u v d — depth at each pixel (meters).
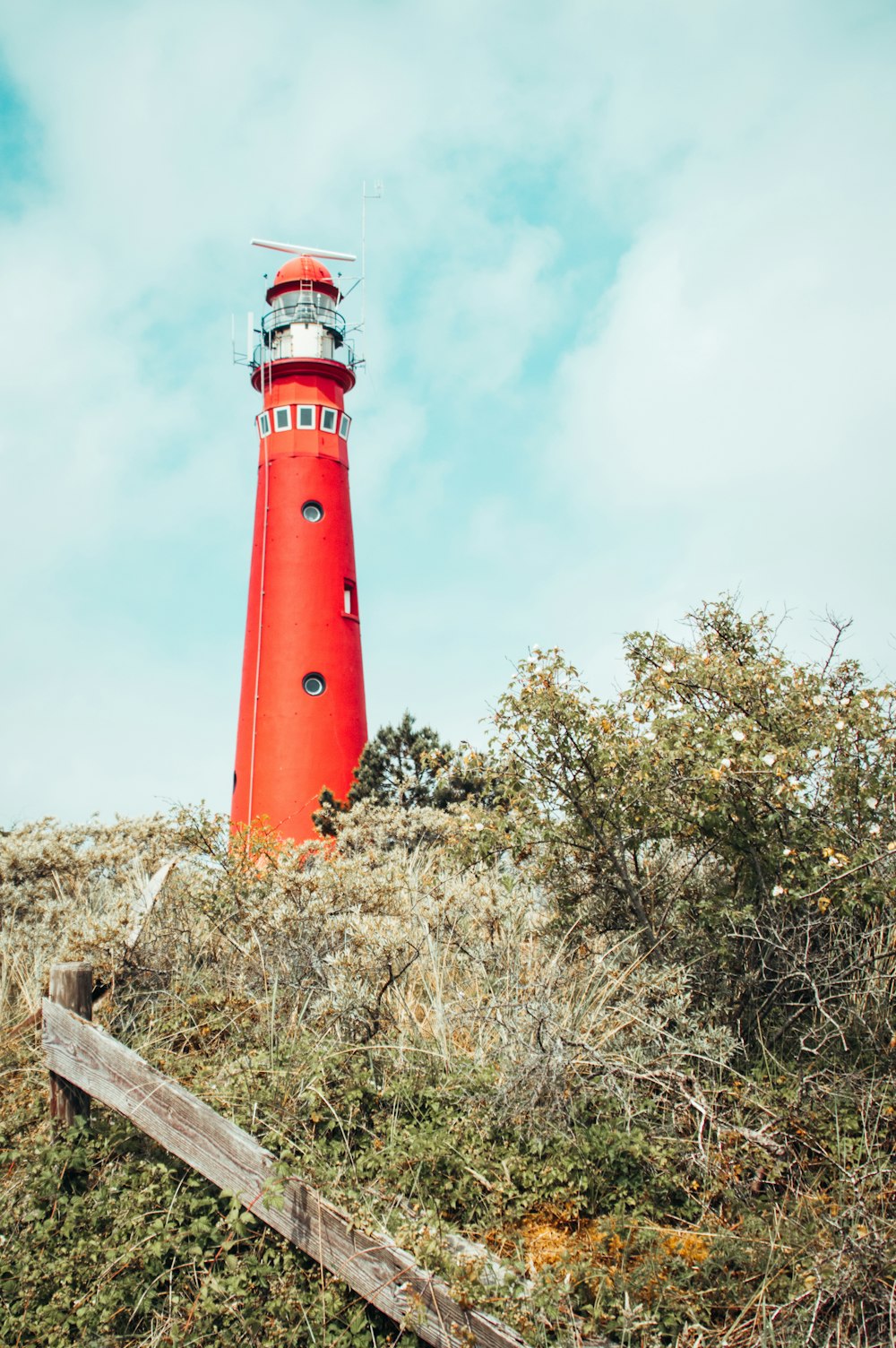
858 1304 3.97
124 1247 4.66
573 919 7.32
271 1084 5.52
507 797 7.23
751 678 6.80
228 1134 4.67
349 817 14.82
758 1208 4.75
